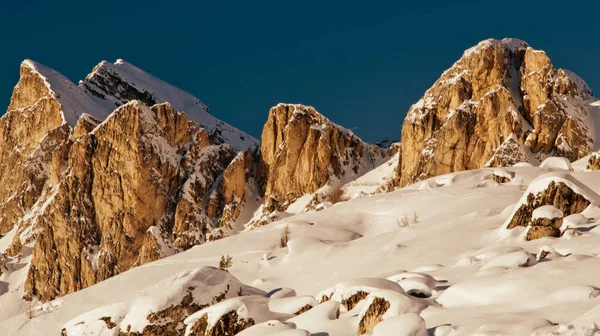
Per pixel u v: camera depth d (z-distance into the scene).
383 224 91.75
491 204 82.62
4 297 160.50
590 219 59.69
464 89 159.62
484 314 34.44
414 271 50.50
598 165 101.62
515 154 139.38
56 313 69.56
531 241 54.62
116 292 73.69
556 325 30.80
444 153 151.62
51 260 166.38
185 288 49.00
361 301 40.56
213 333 43.22
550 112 147.38
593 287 34.38
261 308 43.97
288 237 87.00
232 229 167.88
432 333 33.00
